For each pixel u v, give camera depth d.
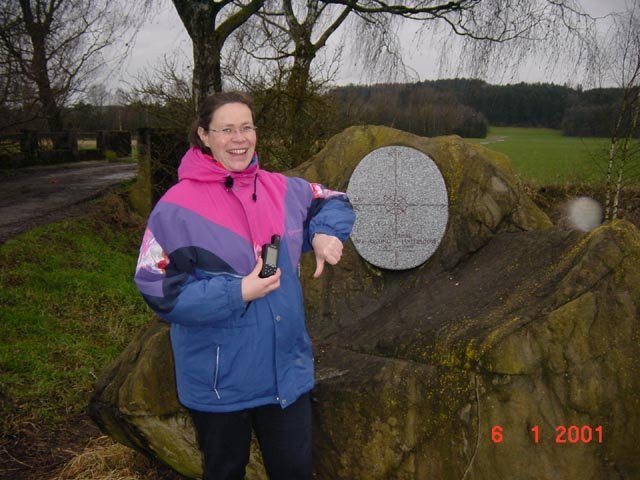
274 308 2.21
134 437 3.05
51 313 6.03
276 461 2.33
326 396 2.80
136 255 8.96
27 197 11.30
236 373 2.19
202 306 2.06
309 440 2.37
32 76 12.09
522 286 2.94
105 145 21.59
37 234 8.07
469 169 3.60
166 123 10.59
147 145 10.86
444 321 2.94
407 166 3.49
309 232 2.43
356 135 3.77
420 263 3.50
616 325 2.59
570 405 2.53
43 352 5.10
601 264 2.68
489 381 2.57
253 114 2.28
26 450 3.72
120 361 3.18
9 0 12.35
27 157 17.17
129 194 11.12
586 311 2.58
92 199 11.10
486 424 2.56
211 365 2.20
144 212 10.95
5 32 11.97
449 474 2.61
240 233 2.20
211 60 9.48
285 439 2.30
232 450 2.32
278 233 2.27
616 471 2.56
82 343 5.40
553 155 12.52
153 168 10.93
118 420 3.02
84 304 6.44
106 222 9.80
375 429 2.72
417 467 2.66
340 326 3.39
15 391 4.38
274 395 2.25
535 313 2.64
